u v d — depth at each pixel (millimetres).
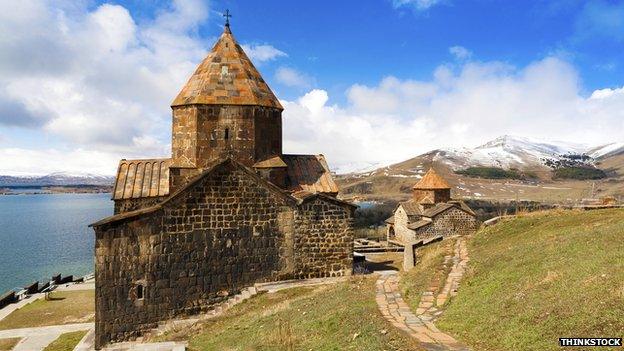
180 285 19406
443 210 48938
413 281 16438
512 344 8914
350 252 22125
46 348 19547
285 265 21219
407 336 10359
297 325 13664
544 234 19328
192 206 19797
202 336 15953
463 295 13484
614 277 10039
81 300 29406
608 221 18891
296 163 25109
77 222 130375
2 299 28703
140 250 18844
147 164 23625
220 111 22562
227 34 24969
